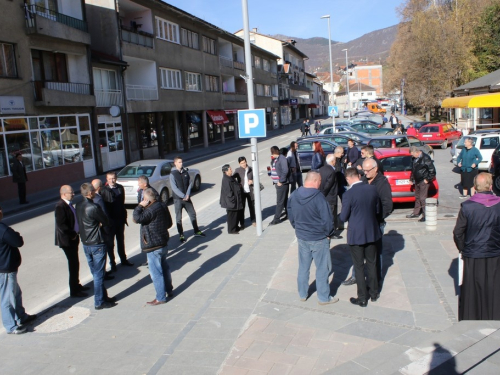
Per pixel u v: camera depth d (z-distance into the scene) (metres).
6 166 17.41
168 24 31.38
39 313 6.49
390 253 7.90
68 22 21.53
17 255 5.91
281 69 68.00
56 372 4.89
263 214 12.18
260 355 4.85
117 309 6.50
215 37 40.06
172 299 6.75
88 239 6.36
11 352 5.38
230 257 8.65
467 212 4.84
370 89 139.00
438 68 43.06
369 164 6.68
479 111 31.23
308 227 5.96
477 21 42.16
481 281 4.84
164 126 33.97
